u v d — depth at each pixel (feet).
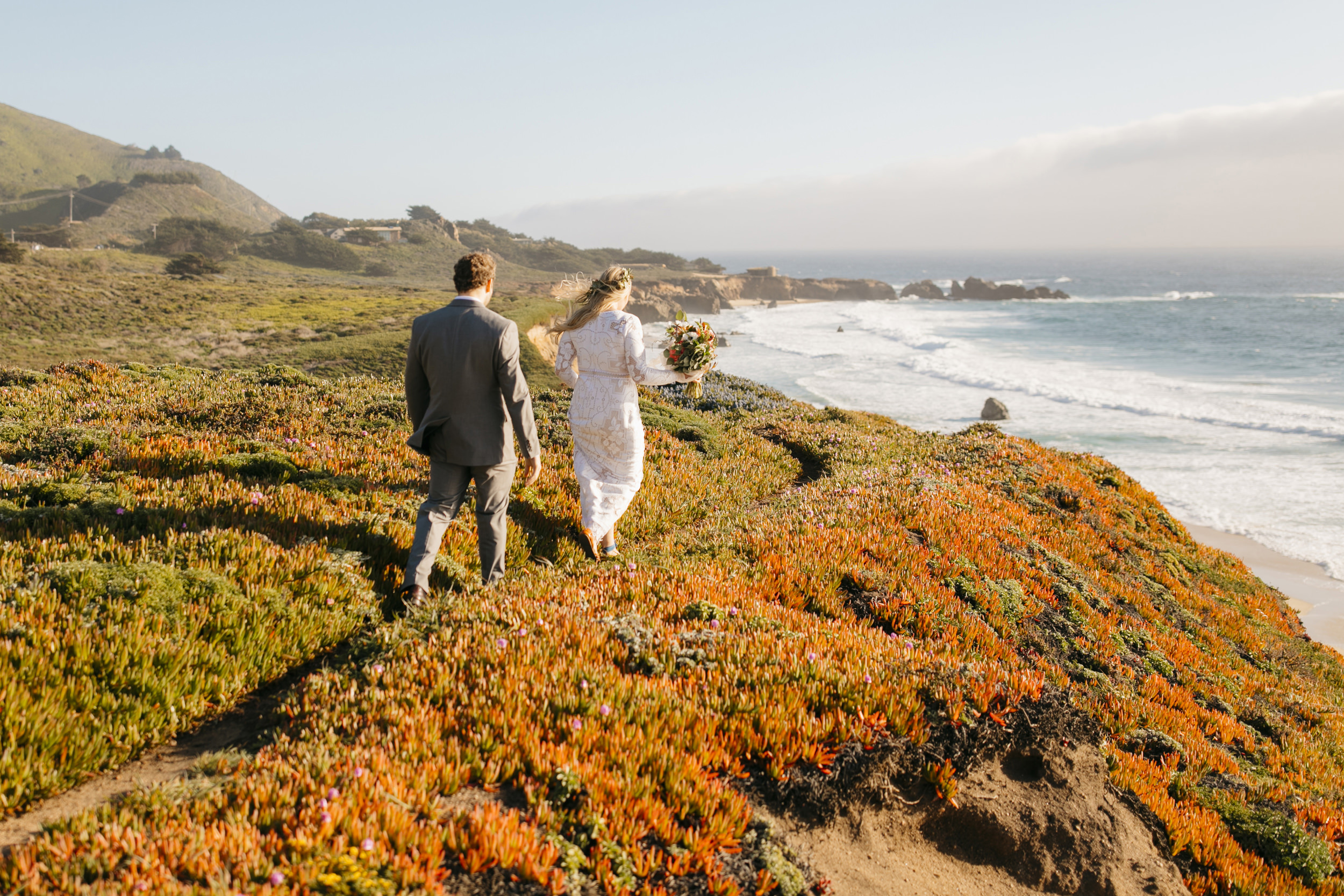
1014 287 636.89
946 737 14.48
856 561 24.39
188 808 9.67
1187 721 23.90
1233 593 44.60
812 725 13.16
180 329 221.46
